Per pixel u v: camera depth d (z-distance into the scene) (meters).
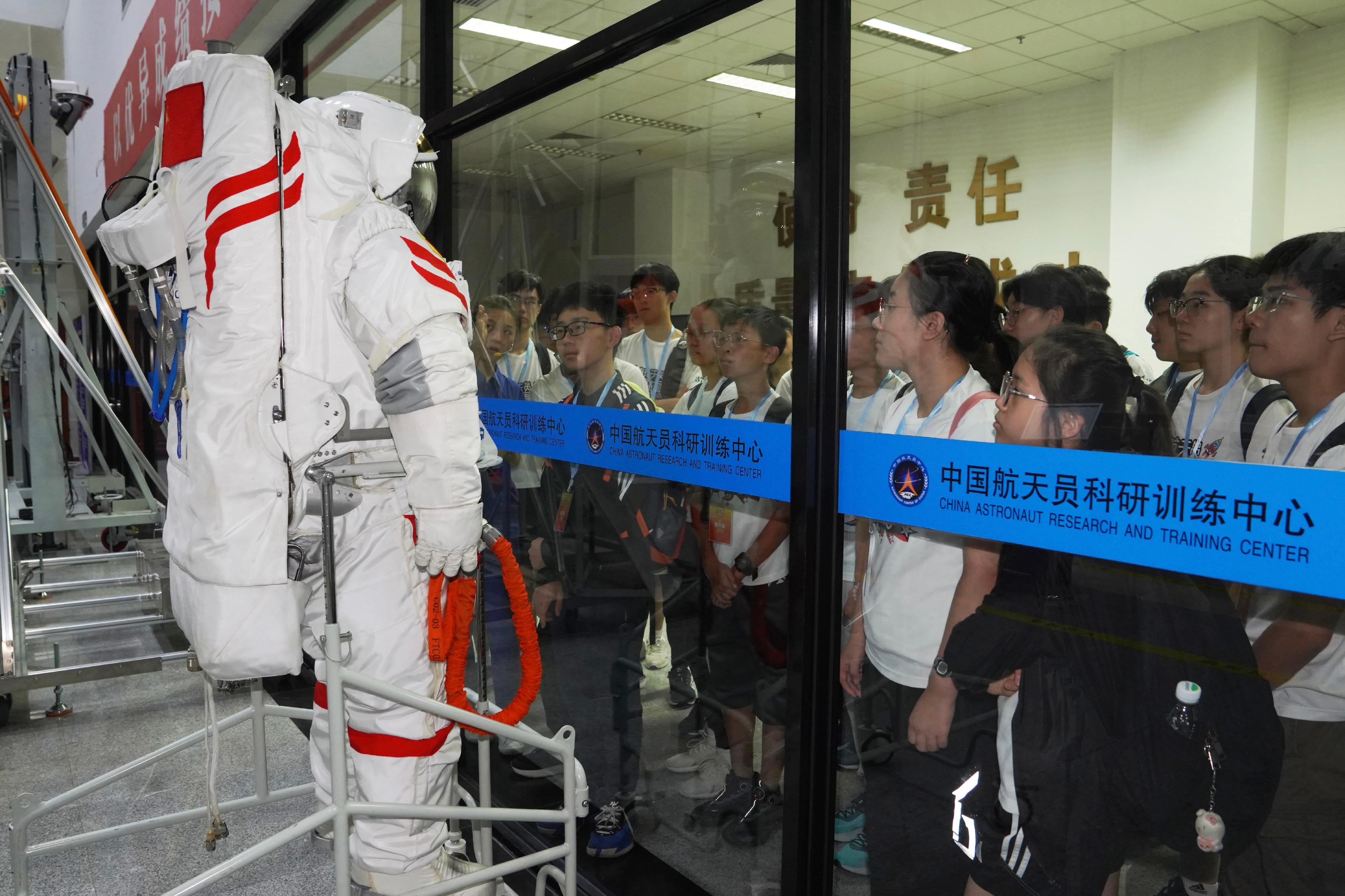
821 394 1.48
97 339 9.23
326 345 1.40
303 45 3.61
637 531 2.12
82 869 2.16
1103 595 1.19
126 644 3.95
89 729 3.04
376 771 1.52
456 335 1.37
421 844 1.55
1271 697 1.03
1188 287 1.02
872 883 1.56
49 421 4.23
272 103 1.36
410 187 1.62
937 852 1.46
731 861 1.92
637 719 2.17
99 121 7.10
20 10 9.09
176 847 2.26
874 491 1.42
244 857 1.23
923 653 1.44
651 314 1.92
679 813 2.06
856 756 1.56
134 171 5.68
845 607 1.55
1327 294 0.91
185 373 1.41
